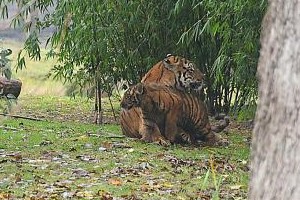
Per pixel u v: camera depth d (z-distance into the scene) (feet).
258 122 12.81
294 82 12.23
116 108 73.41
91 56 57.93
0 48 50.52
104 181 33.65
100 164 37.96
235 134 53.78
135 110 47.34
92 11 54.90
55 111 70.74
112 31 55.98
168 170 36.78
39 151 42.19
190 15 56.18
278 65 12.45
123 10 56.18
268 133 12.57
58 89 87.56
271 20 12.63
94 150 42.78
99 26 56.18
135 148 43.50
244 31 47.62
